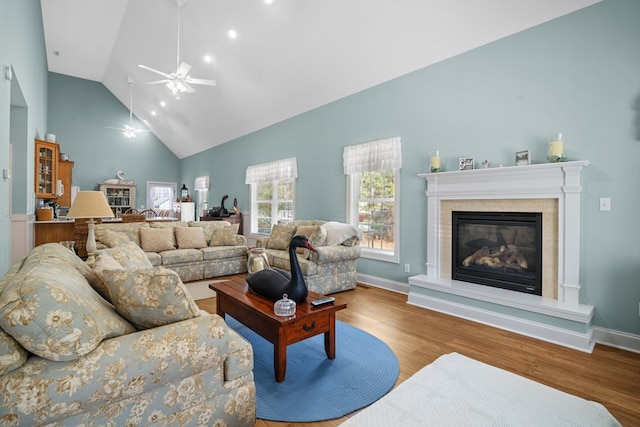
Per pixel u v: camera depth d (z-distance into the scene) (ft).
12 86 11.31
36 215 17.99
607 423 5.25
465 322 10.14
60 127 28.86
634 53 8.27
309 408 5.86
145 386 4.01
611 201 8.64
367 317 10.60
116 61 24.89
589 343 8.22
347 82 15.10
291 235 15.72
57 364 3.58
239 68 17.83
